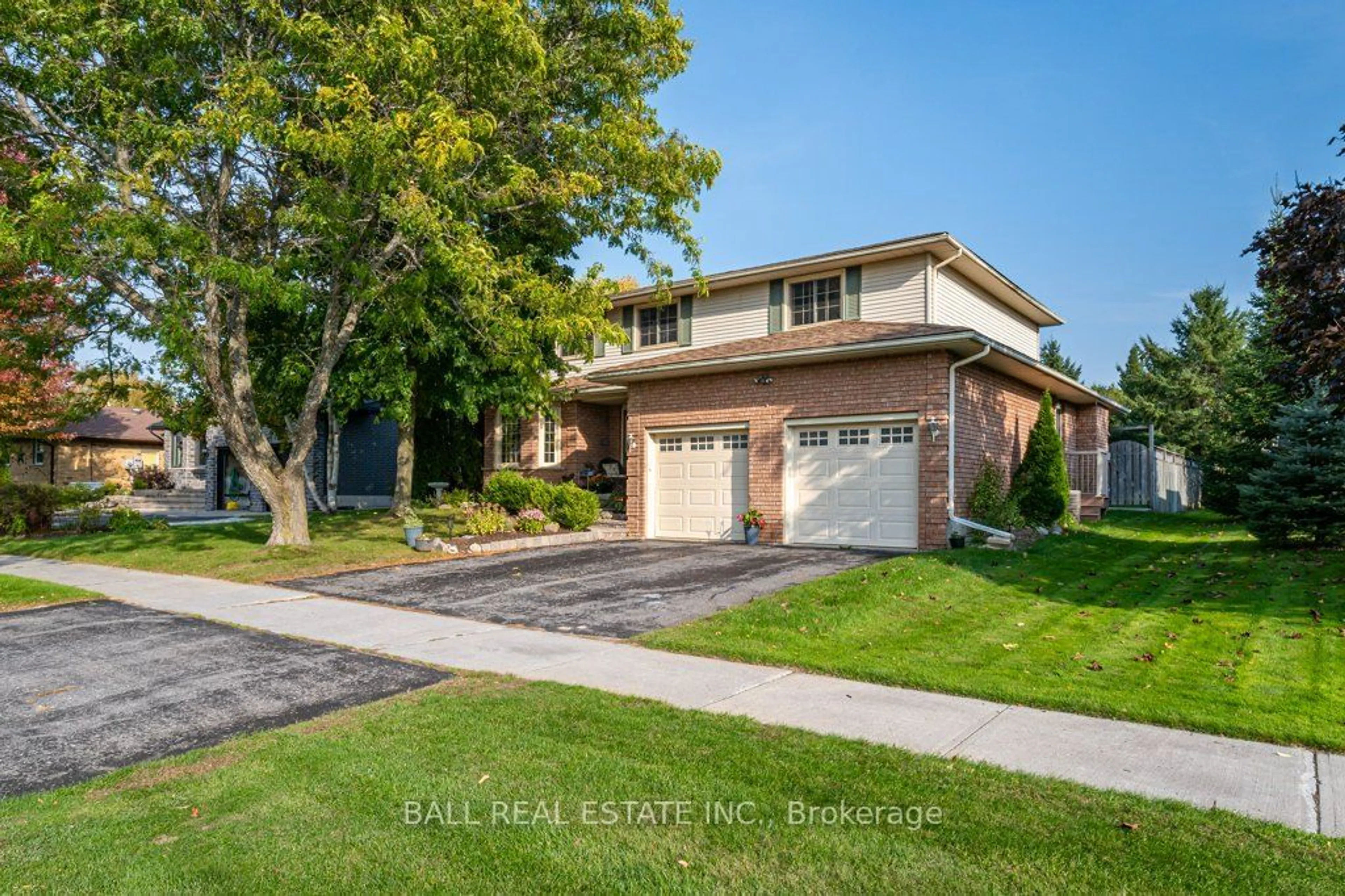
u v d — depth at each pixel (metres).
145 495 30.27
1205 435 31.58
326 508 23.34
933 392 12.98
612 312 21.55
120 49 10.95
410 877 3.16
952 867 3.20
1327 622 7.81
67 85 10.81
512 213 14.05
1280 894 2.99
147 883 3.12
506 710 5.37
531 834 3.52
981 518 13.47
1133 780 4.17
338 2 11.23
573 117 13.37
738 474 15.54
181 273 11.67
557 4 12.70
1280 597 9.08
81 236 10.68
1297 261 9.07
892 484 13.48
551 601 9.64
